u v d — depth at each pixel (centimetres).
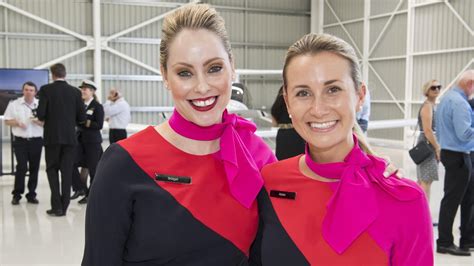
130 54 1097
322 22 1230
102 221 104
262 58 1223
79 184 535
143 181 106
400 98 1020
